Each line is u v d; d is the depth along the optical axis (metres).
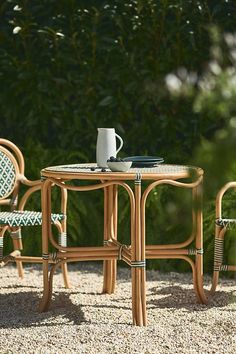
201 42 8.62
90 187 5.92
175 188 8.27
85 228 8.57
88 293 6.89
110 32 8.82
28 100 8.95
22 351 5.11
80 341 5.34
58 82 8.80
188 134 8.71
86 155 8.91
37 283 7.33
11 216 6.52
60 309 6.28
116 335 5.47
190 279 7.70
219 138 3.86
